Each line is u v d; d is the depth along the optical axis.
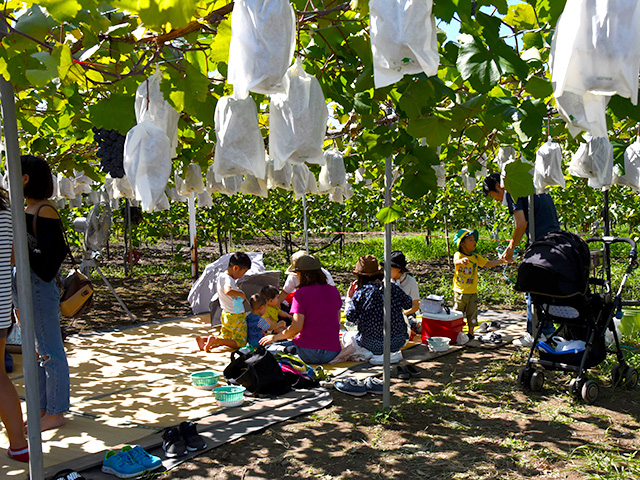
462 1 1.40
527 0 1.75
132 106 2.03
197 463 3.39
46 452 3.48
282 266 13.42
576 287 4.36
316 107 1.63
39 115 4.00
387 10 1.33
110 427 3.89
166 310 8.55
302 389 4.70
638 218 11.27
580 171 3.56
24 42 1.70
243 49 1.35
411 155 2.60
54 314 3.77
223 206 12.87
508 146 3.86
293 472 3.29
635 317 5.92
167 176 1.65
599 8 1.23
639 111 1.79
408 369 5.18
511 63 1.80
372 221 14.79
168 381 4.96
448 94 2.03
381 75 1.37
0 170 5.27
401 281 6.11
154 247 18.34
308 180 3.33
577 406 4.34
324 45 2.30
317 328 5.36
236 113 1.67
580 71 1.26
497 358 5.67
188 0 1.43
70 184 7.09
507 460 3.43
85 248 6.68
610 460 3.38
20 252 2.35
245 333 6.05
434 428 3.92
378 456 3.49
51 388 3.84
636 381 4.79
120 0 1.45
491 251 16.30
